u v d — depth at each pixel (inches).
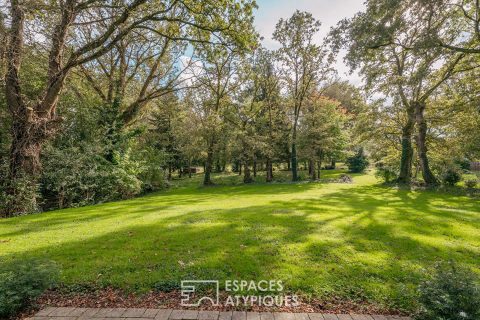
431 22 508.4
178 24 516.7
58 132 525.3
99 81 731.4
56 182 475.8
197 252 187.5
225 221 274.4
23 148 428.1
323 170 1498.5
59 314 118.7
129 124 762.2
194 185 965.8
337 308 124.4
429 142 764.0
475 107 578.2
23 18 412.5
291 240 211.2
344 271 157.5
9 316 118.7
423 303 108.6
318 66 946.7
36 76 542.9
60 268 157.1
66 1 427.5
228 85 971.9
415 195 545.0
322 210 339.0
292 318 114.7
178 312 119.8
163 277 151.5
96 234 235.3
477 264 174.2
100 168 549.0
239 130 917.8
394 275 153.5
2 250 196.5
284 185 837.8
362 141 870.4
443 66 660.7
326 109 1050.7
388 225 261.3
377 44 494.0
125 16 433.1
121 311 120.8
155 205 417.1
